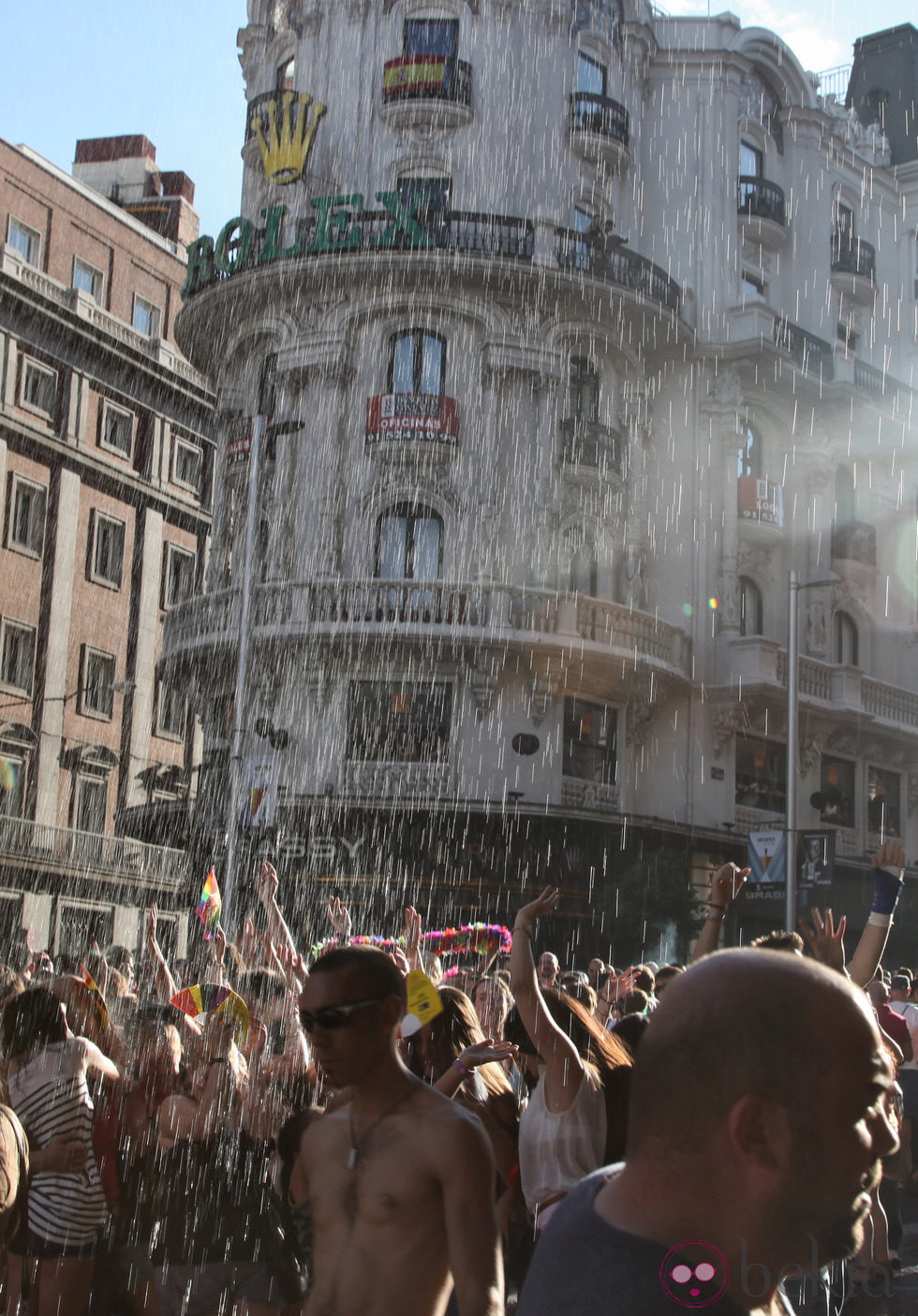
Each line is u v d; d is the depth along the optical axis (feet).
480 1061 17.81
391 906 106.22
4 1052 21.04
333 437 113.91
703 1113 6.11
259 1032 24.08
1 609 136.98
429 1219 11.91
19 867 121.70
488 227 114.83
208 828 114.52
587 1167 17.80
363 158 120.26
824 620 132.46
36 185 148.87
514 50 121.70
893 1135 6.44
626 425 119.44
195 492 161.68
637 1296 6.02
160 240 165.48
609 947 108.68
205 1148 20.99
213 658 115.03
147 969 33.99
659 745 119.24
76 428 144.77
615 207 125.39
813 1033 6.06
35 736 139.23
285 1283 19.56
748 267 133.90
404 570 112.57
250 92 129.90
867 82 165.07
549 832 108.37
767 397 131.23
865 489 142.51
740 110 135.13
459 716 108.68
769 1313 6.25
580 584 115.65
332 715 109.81
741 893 101.76
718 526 125.18
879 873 19.99
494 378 113.60
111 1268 21.03
